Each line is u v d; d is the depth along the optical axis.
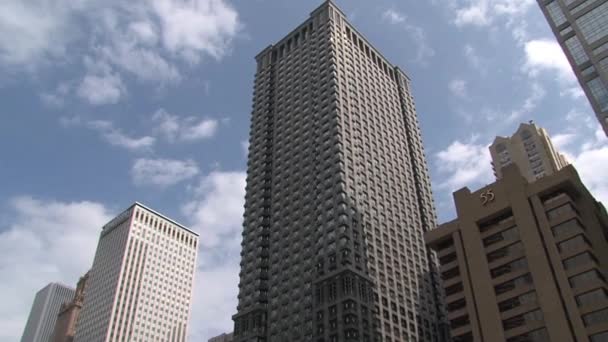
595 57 95.62
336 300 109.44
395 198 144.50
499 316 79.62
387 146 156.12
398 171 154.12
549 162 163.88
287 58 177.88
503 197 90.62
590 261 75.19
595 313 70.94
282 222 136.50
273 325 119.81
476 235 90.31
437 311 131.50
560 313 73.62
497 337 78.19
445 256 94.00
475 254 88.31
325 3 176.12
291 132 154.25
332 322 107.44
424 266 138.00
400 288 123.69
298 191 138.00
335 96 147.00
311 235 125.56
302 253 125.06
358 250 118.62
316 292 114.62
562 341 71.56
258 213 144.25
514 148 175.62
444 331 127.94
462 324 85.31
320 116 147.50
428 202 159.38
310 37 173.25
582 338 70.31
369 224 127.56
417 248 140.00
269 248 135.62
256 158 159.50
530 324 75.75
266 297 126.50
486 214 91.12
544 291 76.81
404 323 117.50
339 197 124.75
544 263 79.19
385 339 109.31
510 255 83.94
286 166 147.62
